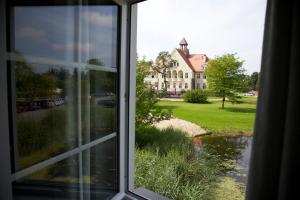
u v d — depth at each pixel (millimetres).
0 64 790
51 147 1066
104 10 1424
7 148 822
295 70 671
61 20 1086
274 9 719
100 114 1438
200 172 2533
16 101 872
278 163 723
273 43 719
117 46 1557
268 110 731
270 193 737
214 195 2264
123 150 1631
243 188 2170
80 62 1220
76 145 1228
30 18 916
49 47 1025
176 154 2863
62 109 1125
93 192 1404
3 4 788
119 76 1567
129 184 1724
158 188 2473
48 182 1052
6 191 825
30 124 945
